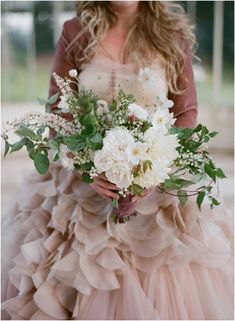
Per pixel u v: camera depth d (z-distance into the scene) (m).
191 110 1.80
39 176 1.90
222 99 7.44
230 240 1.81
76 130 1.42
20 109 7.51
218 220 1.79
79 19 1.84
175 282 1.62
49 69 7.62
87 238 1.61
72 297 1.67
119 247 1.63
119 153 1.30
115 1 1.76
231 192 4.80
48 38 7.52
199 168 1.43
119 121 1.38
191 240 1.63
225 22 7.24
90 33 1.78
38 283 1.66
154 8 1.80
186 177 1.60
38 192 1.82
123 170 1.31
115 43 1.80
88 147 1.34
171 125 1.49
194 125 1.78
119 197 1.48
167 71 1.78
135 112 1.38
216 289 1.70
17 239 1.86
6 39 7.50
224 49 7.31
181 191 1.51
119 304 1.60
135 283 1.59
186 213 1.67
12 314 1.71
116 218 1.55
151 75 1.62
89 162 1.38
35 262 1.71
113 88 1.72
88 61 1.78
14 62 7.59
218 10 7.18
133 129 1.38
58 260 1.63
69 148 1.35
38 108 7.59
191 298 1.63
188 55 1.83
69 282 1.63
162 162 1.34
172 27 1.81
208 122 7.44
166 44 1.77
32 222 1.80
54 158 1.40
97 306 1.61
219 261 1.67
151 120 1.39
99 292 1.62
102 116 1.41
